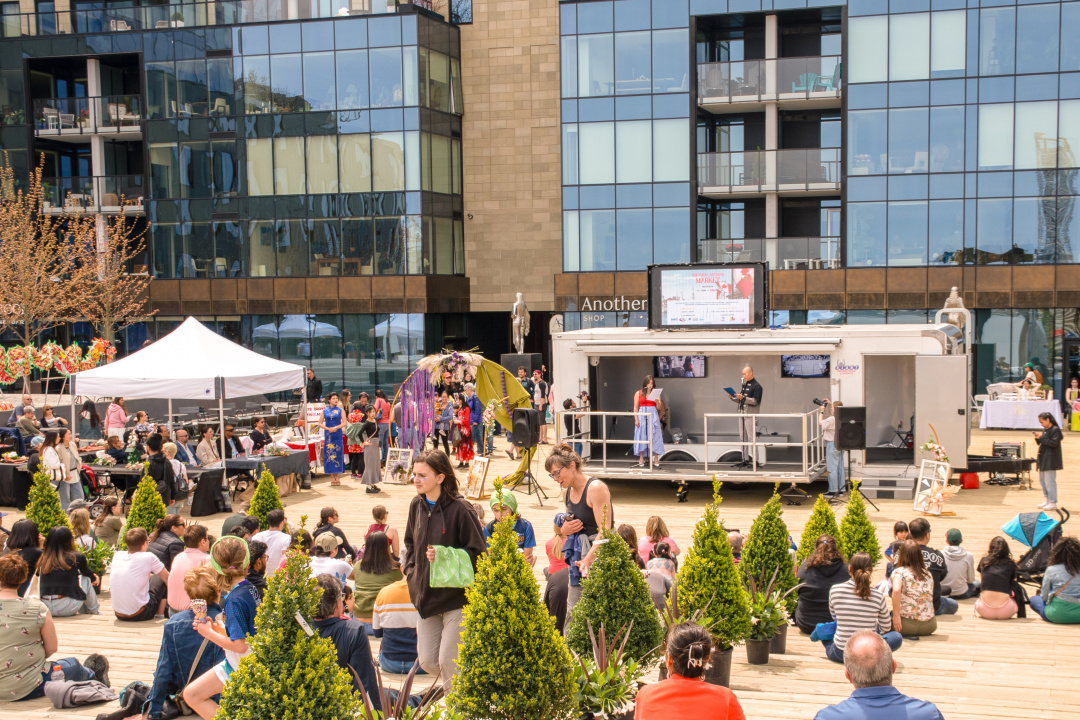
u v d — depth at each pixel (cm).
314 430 2291
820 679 810
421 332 3506
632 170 3328
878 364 1998
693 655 475
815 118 3406
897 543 1050
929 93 3053
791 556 951
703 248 3294
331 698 449
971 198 3038
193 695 646
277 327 3634
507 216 3806
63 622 1062
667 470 1808
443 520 593
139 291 3644
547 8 3728
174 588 962
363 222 3525
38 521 1223
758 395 1778
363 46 3484
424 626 604
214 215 3650
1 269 3434
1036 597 1045
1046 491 1628
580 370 1925
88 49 3731
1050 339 3020
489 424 2308
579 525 770
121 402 2305
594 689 587
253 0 3584
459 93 3769
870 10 3081
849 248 3142
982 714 728
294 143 3559
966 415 1770
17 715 750
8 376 2505
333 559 995
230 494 1877
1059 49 2945
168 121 3669
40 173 3694
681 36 3266
